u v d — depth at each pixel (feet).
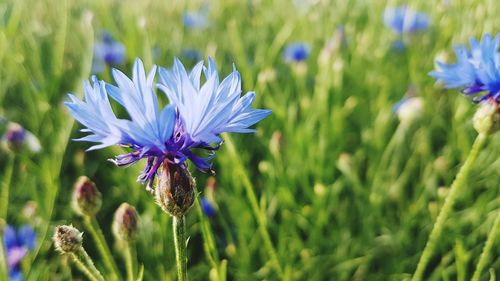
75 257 0.53
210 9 1.71
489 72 0.56
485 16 1.06
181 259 0.50
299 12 1.49
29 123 1.08
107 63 1.25
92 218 0.60
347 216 0.95
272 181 0.92
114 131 0.44
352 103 1.05
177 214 0.48
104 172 1.04
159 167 0.51
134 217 0.58
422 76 1.17
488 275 0.82
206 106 0.44
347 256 0.91
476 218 0.89
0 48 1.02
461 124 0.99
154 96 0.43
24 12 1.33
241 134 1.07
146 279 0.80
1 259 0.60
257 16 1.60
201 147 0.47
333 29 1.37
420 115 0.89
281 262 0.84
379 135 1.00
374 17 1.38
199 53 1.36
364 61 1.27
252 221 0.89
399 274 0.86
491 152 0.99
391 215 0.96
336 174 1.05
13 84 1.20
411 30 1.27
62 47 1.02
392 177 0.96
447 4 1.24
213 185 0.80
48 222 0.79
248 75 0.98
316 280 0.85
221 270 0.60
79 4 1.59
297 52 1.25
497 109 0.56
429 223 0.91
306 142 0.98
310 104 1.04
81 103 0.44
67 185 0.99
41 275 0.75
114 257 0.88
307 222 0.90
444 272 0.70
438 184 1.03
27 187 0.95
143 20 0.88
